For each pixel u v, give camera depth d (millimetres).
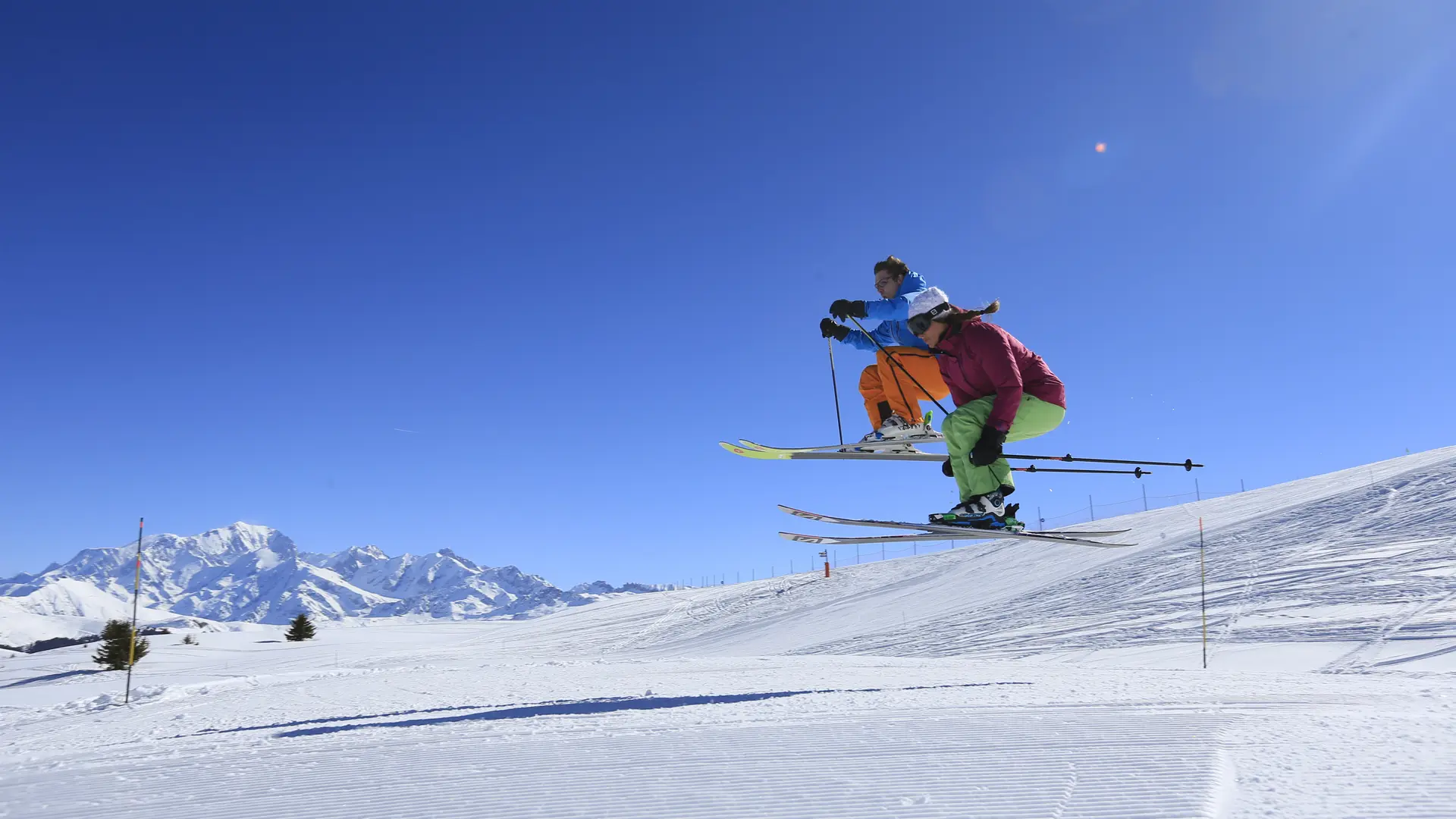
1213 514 37406
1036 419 5066
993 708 4867
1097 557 32875
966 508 5125
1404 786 2447
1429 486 27719
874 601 37812
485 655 37531
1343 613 14664
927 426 5562
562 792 3291
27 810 3756
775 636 33500
